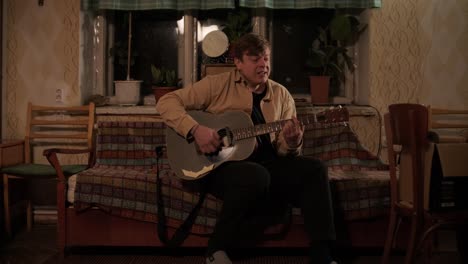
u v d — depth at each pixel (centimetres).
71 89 310
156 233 234
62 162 311
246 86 223
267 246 229
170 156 217
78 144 310
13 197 296
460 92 309
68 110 305
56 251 248
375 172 259
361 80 322
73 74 310
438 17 308
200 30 337
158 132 276
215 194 216
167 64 339
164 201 230
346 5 305
